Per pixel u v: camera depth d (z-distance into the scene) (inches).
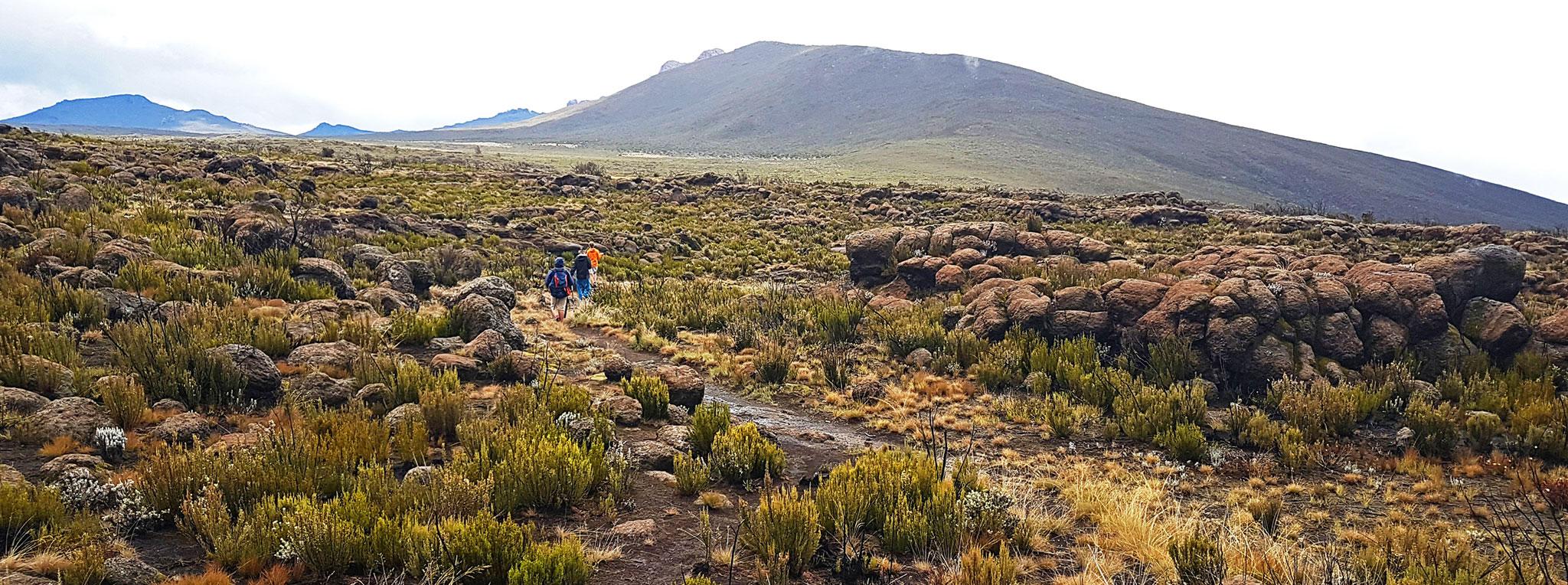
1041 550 264.4
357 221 1054.4
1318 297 539.5
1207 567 231.8
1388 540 255.8
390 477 256.2
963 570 222.2
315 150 3688.5
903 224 1675.7
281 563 203.2
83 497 219.6
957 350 576.1
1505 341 506.3
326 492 251.9
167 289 506.0
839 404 479.2
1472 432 399.9
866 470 291.4
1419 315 521.0
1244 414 428.5
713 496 284.5
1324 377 485.1
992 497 282.5
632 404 396.2
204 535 213.0
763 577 218.1
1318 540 294.8
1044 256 888.9
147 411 297.6
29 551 187.0
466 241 1113.4
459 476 249.4
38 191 825.5
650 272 1095.0
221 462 241.6
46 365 316.5
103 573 179.6
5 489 203.0
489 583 205.5
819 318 675.4
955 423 447.5
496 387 412.5
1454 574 235.3
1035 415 458.3
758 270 1143.0
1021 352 552.1
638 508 275.6
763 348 574.9
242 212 788.0
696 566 227.5
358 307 556.4
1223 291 538.0
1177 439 393.1
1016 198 2252.7
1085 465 376.2
